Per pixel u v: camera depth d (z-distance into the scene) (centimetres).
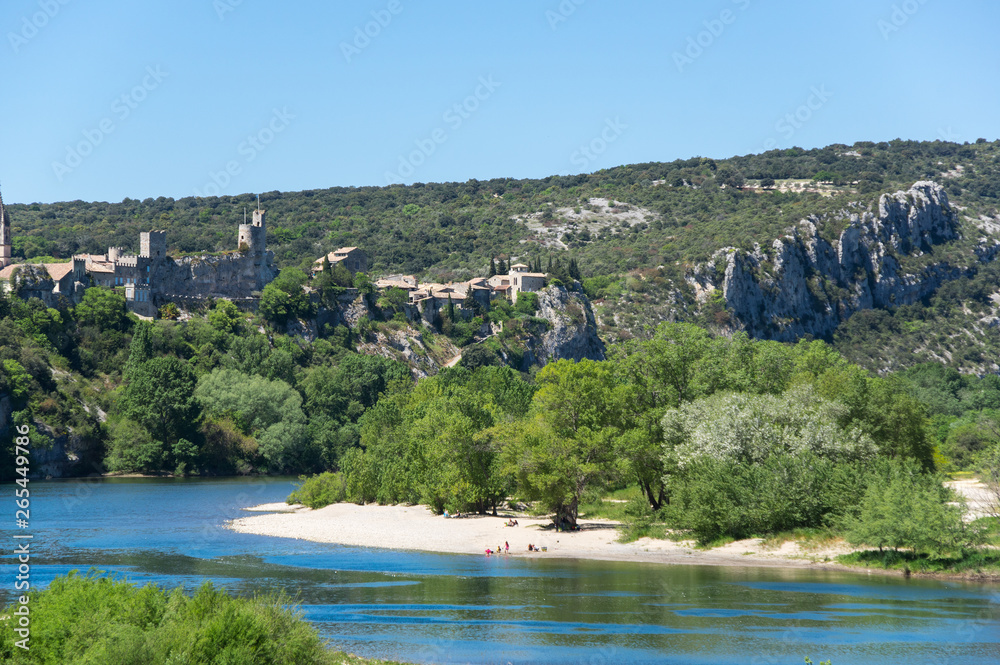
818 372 10888
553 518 8800
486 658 4162
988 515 7006
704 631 4631
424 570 6456
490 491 9700
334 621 4847
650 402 9188
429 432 10888
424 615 4984
